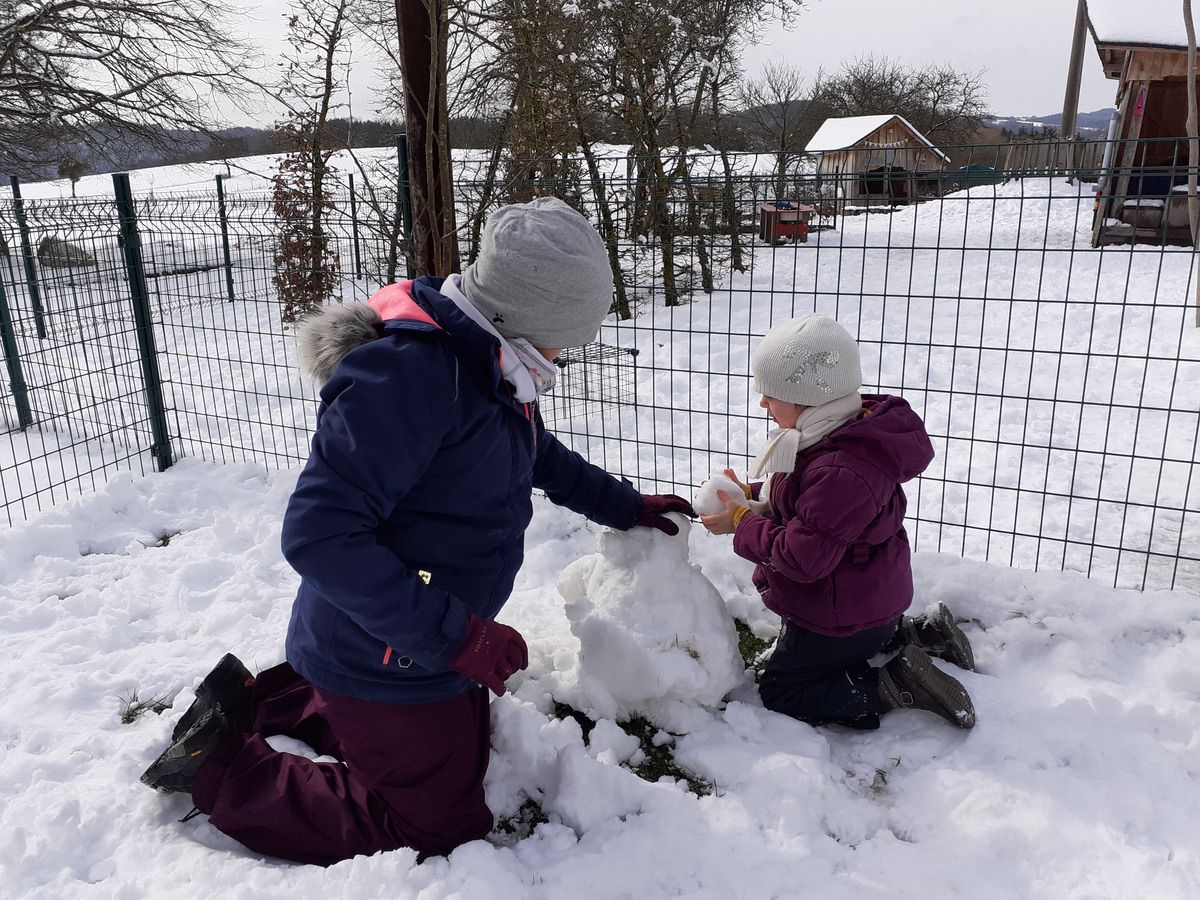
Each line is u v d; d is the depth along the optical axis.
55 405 6.09
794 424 2.34
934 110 40.44
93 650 2.94
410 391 1.70
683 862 1.96
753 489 2.65
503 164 4.70
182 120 18.11
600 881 1.89
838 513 2.17
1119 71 14.43
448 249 4.07
